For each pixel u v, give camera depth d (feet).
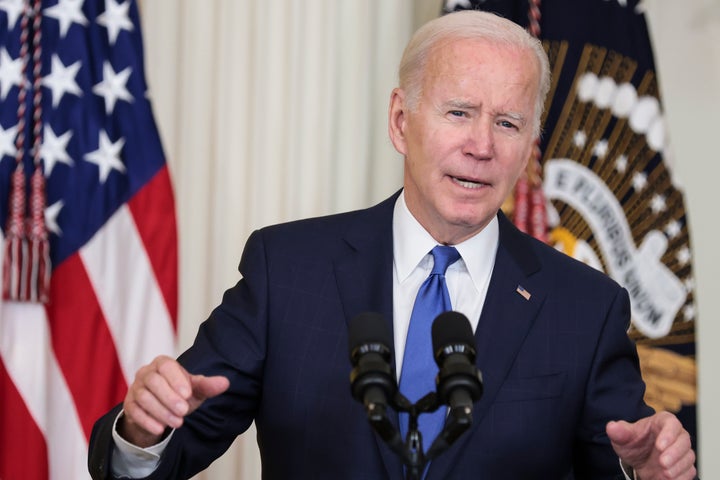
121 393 41.11
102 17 41.86
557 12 48.14
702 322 55.06
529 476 23.76
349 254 26.12
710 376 55.36
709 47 54.95
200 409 24.25
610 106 48.57
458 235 25.67
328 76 46.14
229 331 25.44
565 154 47.73
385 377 17.44
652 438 21.29
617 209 48.49
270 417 24.59
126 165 41.65
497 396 24.13
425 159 24.79
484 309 25.26
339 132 46.62
